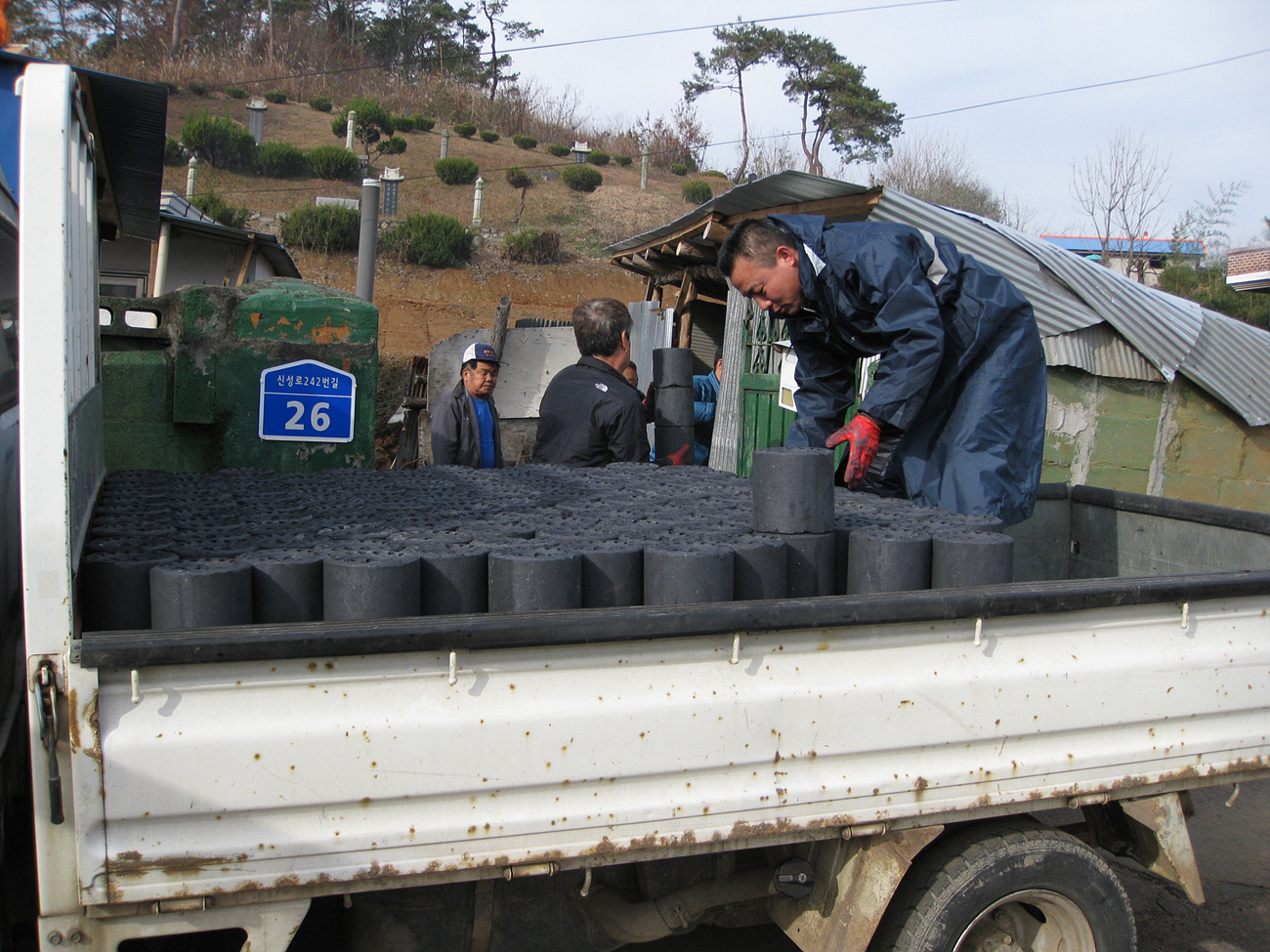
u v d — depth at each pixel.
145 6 52.22
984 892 2.26
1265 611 2.37
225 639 1.58
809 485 2.43
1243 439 7.08
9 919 1.96
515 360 10.59
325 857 1.70
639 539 2.39
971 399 3.46
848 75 50.38
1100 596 2.14
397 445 12.09
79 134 2.10
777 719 1.93
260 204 31.69
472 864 1.78
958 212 7.06
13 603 2.26
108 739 1.57
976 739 2.09
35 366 1.52
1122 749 2.25
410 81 54.75
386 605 1.97
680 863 2.35
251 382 4.29
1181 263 25.34
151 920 1.67
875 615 1.95
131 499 2.80
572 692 1.81
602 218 35.66
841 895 2.22
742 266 3.60
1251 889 3.73
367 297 10.80
